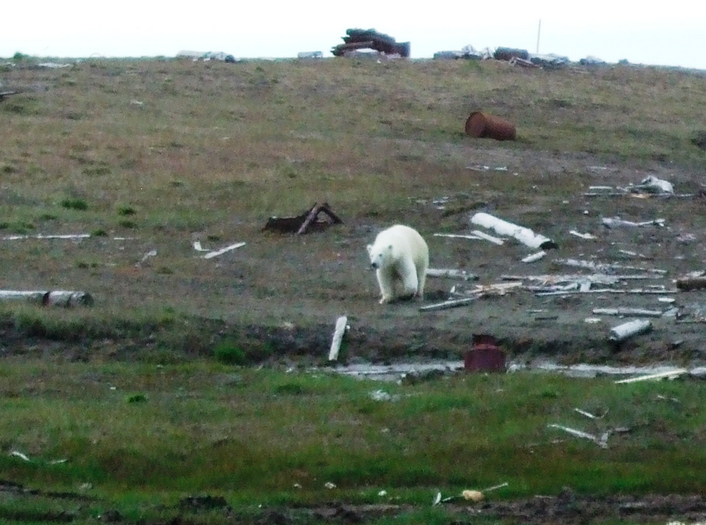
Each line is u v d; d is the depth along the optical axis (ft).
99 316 81.20
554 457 51.11
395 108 224.53
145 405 60.64
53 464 49.08
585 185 166.81
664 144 219.00
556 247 122.11
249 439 53.62
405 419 57.47
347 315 88.02
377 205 143.13
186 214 136.36
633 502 46.16
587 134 220.02
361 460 50.42
